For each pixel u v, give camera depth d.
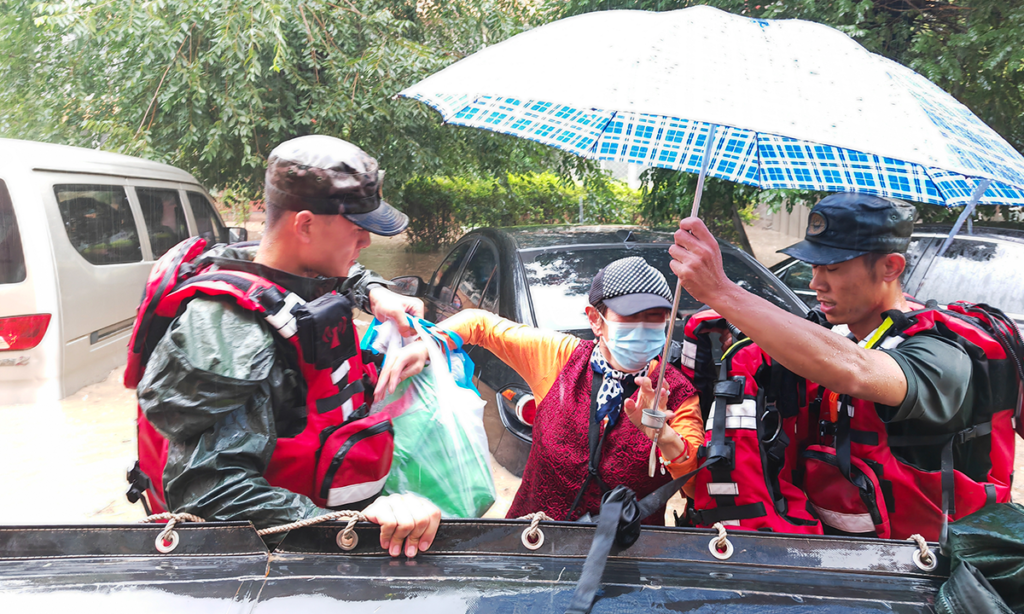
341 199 1.39
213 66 8.40
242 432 1.25
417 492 1.64
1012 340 1.54
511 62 1.38
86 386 5.78
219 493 1.20
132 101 8.80
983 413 1.52
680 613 1.13
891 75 1.32
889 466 1.53
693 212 1.41
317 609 1.09
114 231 6.23
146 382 1.23
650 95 1.16
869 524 1.55
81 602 1.09
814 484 1.61
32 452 4.52
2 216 5.16
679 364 1.90
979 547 1.23
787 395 1.61
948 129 1.31
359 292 1.82
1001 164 1.38
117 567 1.15
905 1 6.50
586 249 4.43
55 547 1.17
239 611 1.09
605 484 1.81
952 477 1.48
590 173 10.27
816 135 1.12
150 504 1.48
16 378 5.29
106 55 8.51
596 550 1.16
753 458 1.54
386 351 1.73
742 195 7.09
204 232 7.95
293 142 1.42
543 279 4.16
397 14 9.74
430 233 13.14
